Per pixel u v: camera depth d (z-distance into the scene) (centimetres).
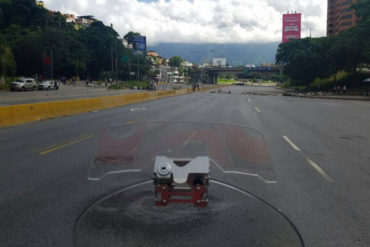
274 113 2091
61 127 1344
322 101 3769
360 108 2644
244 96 4978
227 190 499
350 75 6844
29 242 369
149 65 14838
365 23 5209
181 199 380
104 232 366
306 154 855
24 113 1530
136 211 411
